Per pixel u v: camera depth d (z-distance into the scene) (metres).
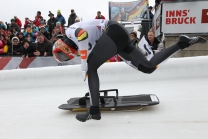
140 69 2.25
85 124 2.02
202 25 4.94
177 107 2.32
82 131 1.87
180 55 5.23
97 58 1.90
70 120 2.15
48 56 5.14
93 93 1.86
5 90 4.01
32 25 8.06
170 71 3.87
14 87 4.08
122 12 7.70
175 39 5.16
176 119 1.99
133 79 3.92
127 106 2.14
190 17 4.99
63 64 5.01
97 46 1.92
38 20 8.95
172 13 5.10
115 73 3.96
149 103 2.14
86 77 1.90
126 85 3.69
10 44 6.48
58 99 3.10
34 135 1.87
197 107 2.29
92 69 1.92
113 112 2.28
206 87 3.12
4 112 2.62
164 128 1.81
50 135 1.84
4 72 4.11
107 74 3.97
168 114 2.12
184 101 2.52
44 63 5.06
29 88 4.02
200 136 1.64
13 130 2.02
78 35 1.83
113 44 1.93
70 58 2.20
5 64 4.95
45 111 2.55
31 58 5.02
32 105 2.87
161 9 5.28
